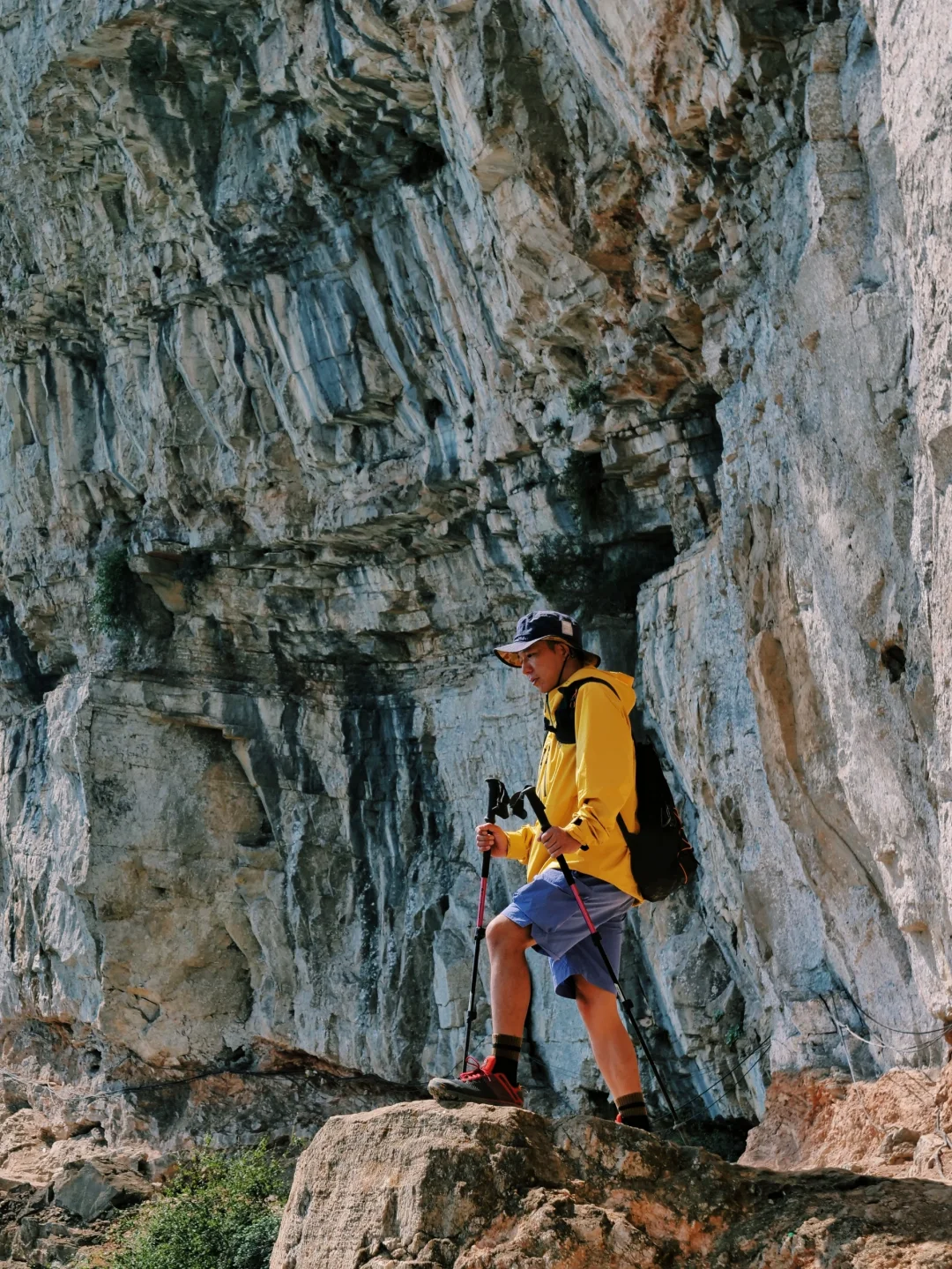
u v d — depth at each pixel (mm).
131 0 17047
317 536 19422
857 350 8430
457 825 19516
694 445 14242
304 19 15742
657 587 14555
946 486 6754
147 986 21172
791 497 9609
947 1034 7809
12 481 23781
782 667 10000
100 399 22422
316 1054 20234
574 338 14523
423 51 14516
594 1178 5523
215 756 21641
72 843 21906
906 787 8055
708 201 11430
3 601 25750
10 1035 24719
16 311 22453
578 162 12984
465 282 15930
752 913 11461
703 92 10695
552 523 16062
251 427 19844
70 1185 19609
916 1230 5062
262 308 19109
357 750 20703
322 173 16969
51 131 19547
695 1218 5422
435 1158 5508
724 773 12320
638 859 5918
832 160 8641
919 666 7676
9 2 18984
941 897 7664
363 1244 5562
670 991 14531
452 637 19547
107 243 20500
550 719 6105
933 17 6668
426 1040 19016
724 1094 14141
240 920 21297
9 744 25250
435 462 17516
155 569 21359
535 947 6055
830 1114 9156
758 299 10789
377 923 20156
